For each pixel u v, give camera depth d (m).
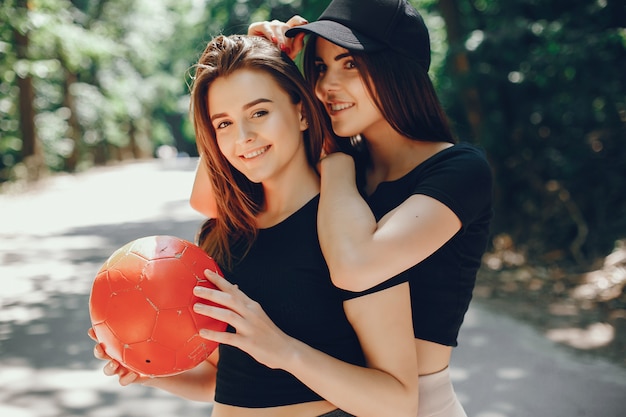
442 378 1.73
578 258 7.38
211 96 1.60
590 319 5.52
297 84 1.61
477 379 4.30
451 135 1.87
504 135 8.20
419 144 1.82
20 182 18.16
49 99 23.31
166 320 1.42
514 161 8.27
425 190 1.60
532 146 8.18
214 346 1.50
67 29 17.88
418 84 1.78
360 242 1.49
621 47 7.18
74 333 5.29
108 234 10.55
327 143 1.82
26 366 4.56
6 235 10.42
